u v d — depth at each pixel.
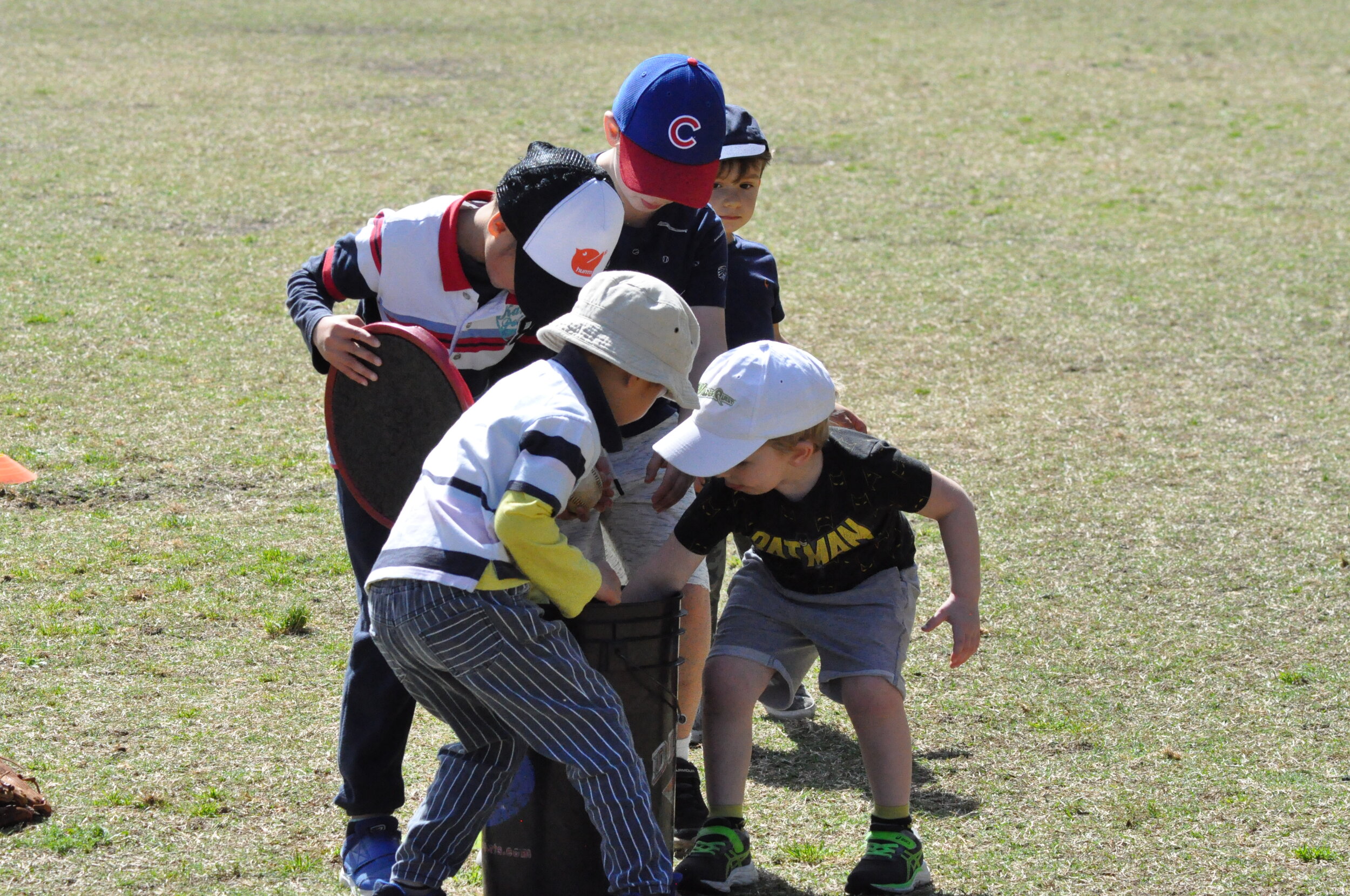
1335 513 19.73
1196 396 24.97
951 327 28.80
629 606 9.94
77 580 16.41
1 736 12.80
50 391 22.98
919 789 12.68
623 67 55.44
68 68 52.00
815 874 11.21
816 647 11.38
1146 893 11.01
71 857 10.92
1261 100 52.53
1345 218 37.84
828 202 38.62
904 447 22.25
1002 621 16.33
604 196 10.53
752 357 10.12
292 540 17.91
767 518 10.59
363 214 35.41
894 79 55.03
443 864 9.62
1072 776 12.91
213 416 22.30
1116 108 50.97
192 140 42.47
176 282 29.67
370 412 10.64
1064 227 36.84
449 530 9.23
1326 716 14.12
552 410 9.31
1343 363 26.81
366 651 10.57
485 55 57.59
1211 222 37.41
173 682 14.12
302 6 67.62
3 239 32.03
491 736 9.83
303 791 12.12
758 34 63.59
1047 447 22.36
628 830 9.30
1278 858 11.52
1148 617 16.47
